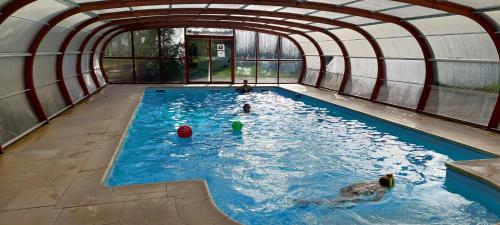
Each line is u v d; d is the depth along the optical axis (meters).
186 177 5.72
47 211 3.69
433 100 9.66
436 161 6.57
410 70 10.72
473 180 5.03
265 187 5.39
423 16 8.41
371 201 4.91
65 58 10.71
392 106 11.17
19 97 7.12
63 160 5.31
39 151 5.75
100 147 6.02
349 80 14.16
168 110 11.44
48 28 7.45
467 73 8.60
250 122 9.82
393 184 5.38
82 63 13.07
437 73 9.59
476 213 4.59
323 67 16.45
